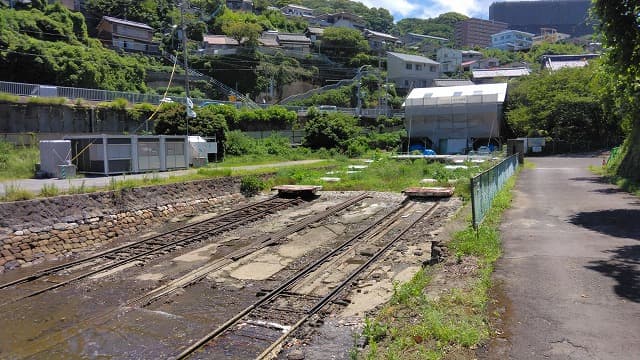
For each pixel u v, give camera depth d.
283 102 67.38
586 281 6.78
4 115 27.92
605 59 14.16
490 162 30.64
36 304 10.02
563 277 7.00
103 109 32.44
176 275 11.77
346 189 25.19
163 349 7.78
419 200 21.38
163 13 72.69
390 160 35.09
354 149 42.62
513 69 82.56
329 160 37.03
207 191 21.64
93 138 22.70
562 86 48.47
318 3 128.25
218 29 76.75
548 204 14.45
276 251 13.84
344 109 59.38
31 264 13.05
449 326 5.28
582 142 47.03
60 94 32.31
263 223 17.98
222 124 33.50
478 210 11.03
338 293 9.94
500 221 11.81
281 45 76.88
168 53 65.75
